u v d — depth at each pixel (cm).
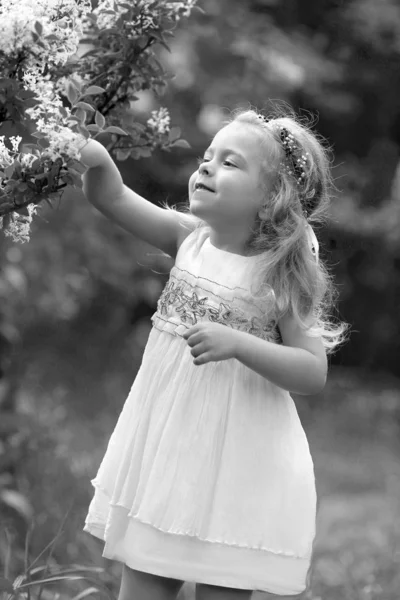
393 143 1504
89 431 1087
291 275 343
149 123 379
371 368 1722
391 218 1391
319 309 352
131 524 331
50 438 695
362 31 1216
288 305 337
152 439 331
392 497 985
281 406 341
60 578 391
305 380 331
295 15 1201
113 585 506
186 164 1154
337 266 1493
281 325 342
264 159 339
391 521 849
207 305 336
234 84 927
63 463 668
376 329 1653
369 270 1500
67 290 971
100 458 898
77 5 336
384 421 1441
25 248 916
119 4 337
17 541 542
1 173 308
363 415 1456
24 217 321
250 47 928
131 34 346
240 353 319
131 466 334
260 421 334
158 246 366
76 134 300
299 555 332
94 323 1343
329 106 1252
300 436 344
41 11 323
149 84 365
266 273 338
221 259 343
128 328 1527
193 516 323
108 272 1036
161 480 325
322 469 1127
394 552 677
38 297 927
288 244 339
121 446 343
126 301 1245
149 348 347
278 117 376
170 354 338
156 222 362
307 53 1071
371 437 1349
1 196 309
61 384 1289
